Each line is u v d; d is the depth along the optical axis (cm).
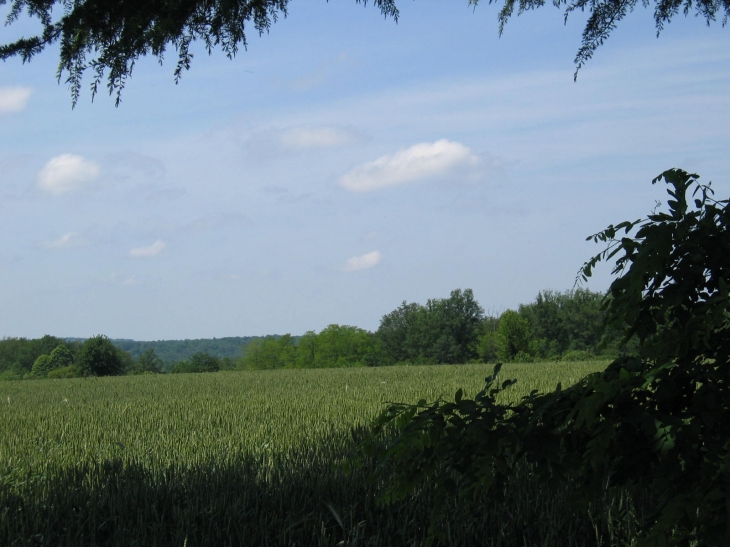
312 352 9881
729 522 189
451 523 506
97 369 6250
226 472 692
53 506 598
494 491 250
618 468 235
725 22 464
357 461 289
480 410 248
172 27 319
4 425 1337
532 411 244
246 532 529
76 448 962
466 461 246
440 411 252
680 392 229
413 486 257
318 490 608
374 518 565
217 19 333
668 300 230
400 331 9100
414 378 2664
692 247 233
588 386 229
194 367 8856
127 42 313
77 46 317
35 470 791
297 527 548
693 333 222
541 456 229
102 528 567
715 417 212
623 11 434
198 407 1630
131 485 654
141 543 521
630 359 233
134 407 1694
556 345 5469
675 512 196
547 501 548
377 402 1582
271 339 10669
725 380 219
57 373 6588
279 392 2117
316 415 1311
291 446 858
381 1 332
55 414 1567
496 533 522
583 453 241
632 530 489
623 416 227
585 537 515
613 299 249
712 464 199
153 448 920
